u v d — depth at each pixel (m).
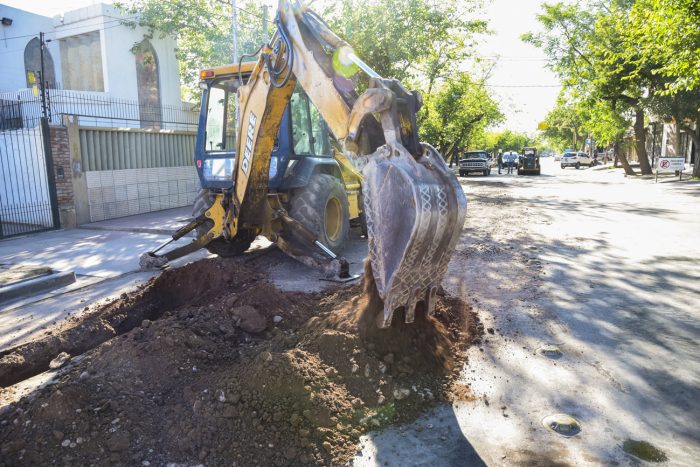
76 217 12.01
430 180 3.36
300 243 7.33
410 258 3.31
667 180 24.06
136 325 5.21
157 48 19.61
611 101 26.00
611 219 11.88
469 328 4.75
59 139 11.60
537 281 6.53
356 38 16.27
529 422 3.25
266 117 5.76
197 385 3.47
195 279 5.89
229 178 7.37
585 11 26.44
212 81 7.54
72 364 4.07
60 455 2.83
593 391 3.64
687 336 4.62
